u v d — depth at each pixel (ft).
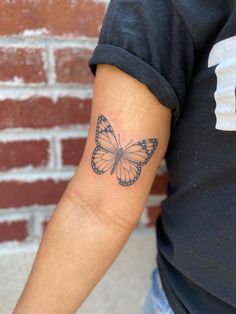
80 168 1.36
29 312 1.36
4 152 1.84
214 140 1.26
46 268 1.36
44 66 1.77
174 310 1.54
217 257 1.33
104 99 1.29
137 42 1.24
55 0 1.71
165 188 2.05
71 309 1.39
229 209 1.27
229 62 1.19
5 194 1.89
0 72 1.73
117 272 2.16
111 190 1.32
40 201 1.93
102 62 1.27
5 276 2.01
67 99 1.84
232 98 1.19
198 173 1.32
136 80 1.24
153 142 1.30
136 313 2.23
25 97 1.79
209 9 1.23
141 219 2.09
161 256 1.64
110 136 1.29
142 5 1.23
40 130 1.85
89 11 1.76
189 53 1.26
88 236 1.33
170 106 1.28
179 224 1.43
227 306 1.38
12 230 1.95
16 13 1.68
